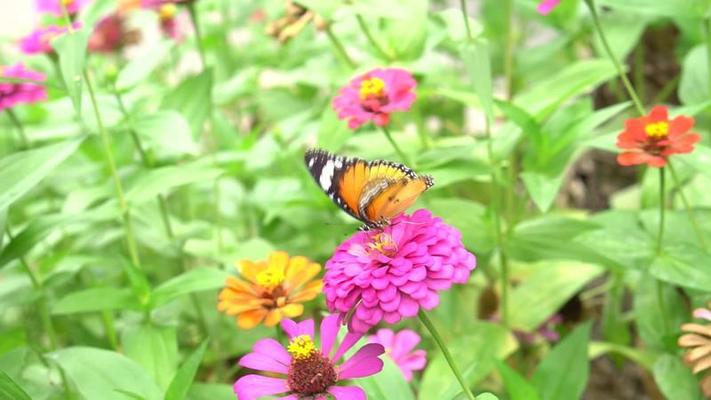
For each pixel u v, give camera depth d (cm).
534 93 89
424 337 91
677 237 86
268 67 117
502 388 91
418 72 90
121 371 72
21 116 104
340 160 69
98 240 97
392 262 64
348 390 67
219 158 96
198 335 94
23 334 85
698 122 97
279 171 104
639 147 75
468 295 96
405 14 85
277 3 117
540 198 81
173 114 83
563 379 79
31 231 79
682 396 80
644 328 86
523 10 108
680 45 111
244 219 106
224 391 77
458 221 87
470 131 129
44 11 94
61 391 80
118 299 78
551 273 92
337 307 64
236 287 73
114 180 84
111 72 85
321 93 119
